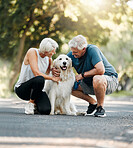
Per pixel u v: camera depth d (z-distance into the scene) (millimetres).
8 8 14414
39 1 14227
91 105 6328
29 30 16203
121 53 28594
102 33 15930
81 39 5691
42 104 5848
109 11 13094
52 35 16875
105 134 3398
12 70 16578
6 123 4184
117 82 6008
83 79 6043
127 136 3316
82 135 3262
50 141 2852
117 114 6852
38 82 5676
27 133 3299
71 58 6195
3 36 15664
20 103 10391
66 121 4656
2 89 14961
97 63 5645
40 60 5941
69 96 6215
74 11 12344
